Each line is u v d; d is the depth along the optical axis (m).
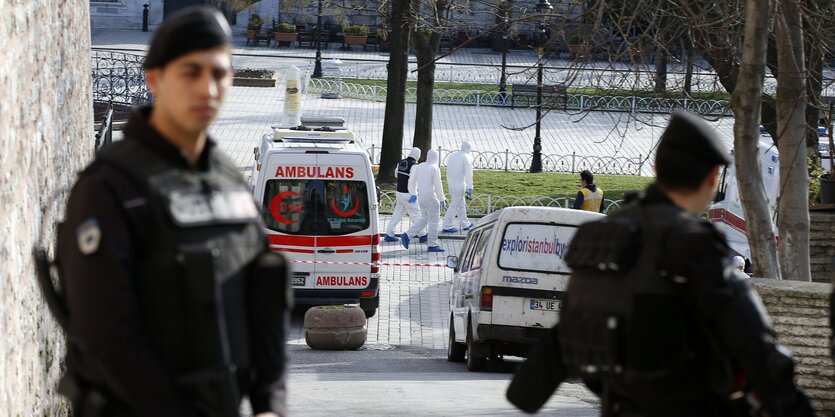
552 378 13.22
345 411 30.80
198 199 10.05
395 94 104.50
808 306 29.09
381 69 176.62
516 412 31.28
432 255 83.56
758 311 11.57
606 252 11.99
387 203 98.94
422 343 61.41
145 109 10.48
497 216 48.97
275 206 63.03
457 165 88.62
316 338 57.38
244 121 132.00
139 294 9.67
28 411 19.67
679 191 12.34
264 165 62.97
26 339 19.89
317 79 162.25
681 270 11.55
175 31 10.07
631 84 41.50
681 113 12.54
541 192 105.06
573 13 44.44
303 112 142.25
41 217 22.94
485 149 125.88
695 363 11.82
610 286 11.99
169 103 10.15
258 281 10.48
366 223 63.62
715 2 39.34
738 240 71.88
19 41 20.02
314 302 63.84
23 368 19.33
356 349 58.19
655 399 11.88
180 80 10.11
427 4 86.38
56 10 29.03
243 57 182.38
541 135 135.62
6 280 17.56
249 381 10.49
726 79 44.03
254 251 10.52
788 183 38.25
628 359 11.80
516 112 149.62
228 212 10.24
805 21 39.16
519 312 47.09
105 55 165.38
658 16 39.47
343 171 63.38
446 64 175.50
